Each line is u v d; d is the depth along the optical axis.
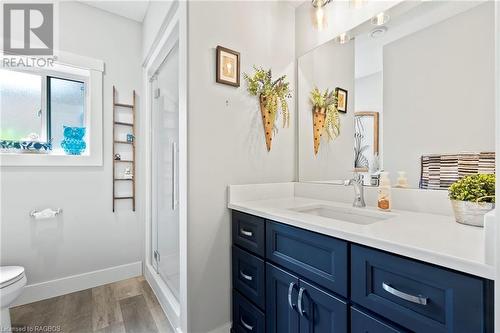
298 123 1.84
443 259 0.60
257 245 1.26
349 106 1.50
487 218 0.54
